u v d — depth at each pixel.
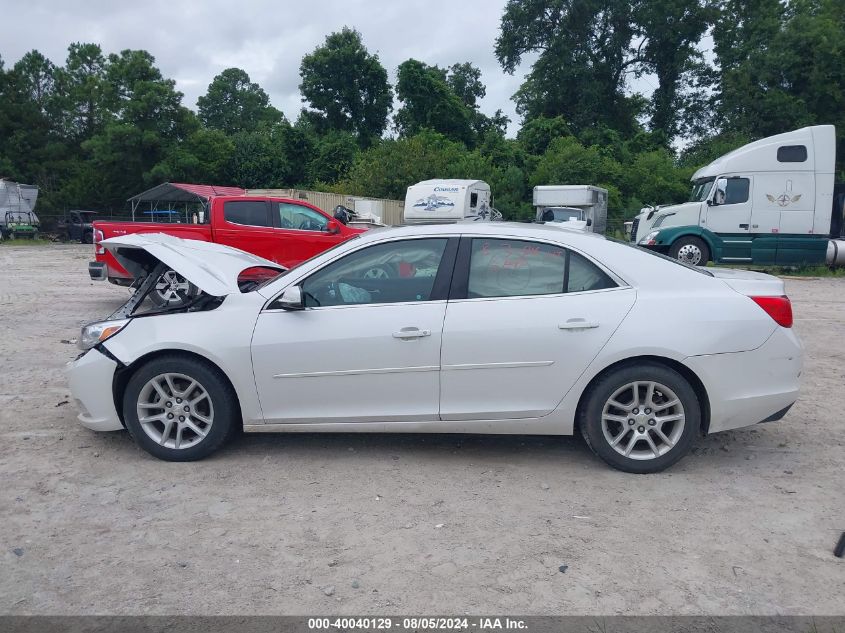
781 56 35.81
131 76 40.84
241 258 5.59
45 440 4.97
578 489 4.17
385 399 4.41
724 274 4.68
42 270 18.66
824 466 4.55
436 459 4.67
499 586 3.12
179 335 4.43
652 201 37.47
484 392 4.34
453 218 18.91
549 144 43.00
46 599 3.03
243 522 3.74
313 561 3.34
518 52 49.94
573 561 3.33
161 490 4.14
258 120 76.75
